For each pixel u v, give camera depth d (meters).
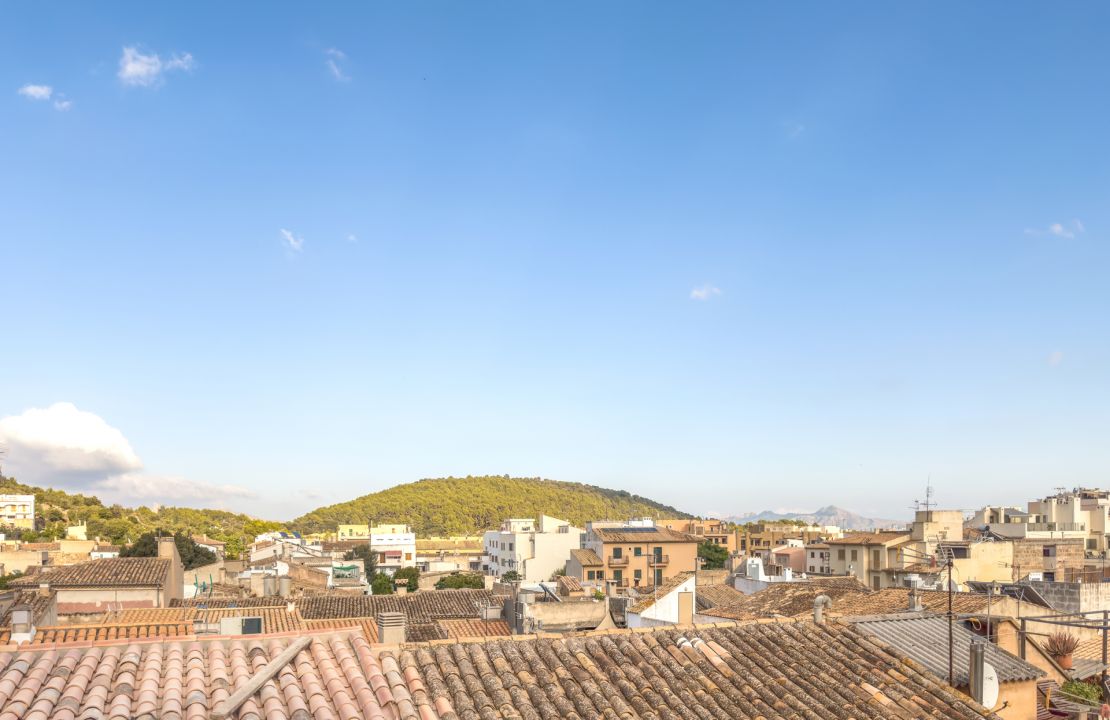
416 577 114.06
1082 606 39.72
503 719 15.27
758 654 19.48
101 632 30.12
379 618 18.67
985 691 19.41
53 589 47.97
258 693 14.12
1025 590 42.03
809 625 21.52
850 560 103.19
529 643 18.44
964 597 31.72
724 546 161.12
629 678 17.55
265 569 81.50
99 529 165.50
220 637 15.88
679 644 19.45
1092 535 111.06
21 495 167.38
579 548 133.88
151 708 13.17
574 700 16.33
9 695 12.94
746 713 16.83
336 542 146.62
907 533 101.25
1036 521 115.94
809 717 16.88
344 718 13.55
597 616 39.94
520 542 135.88
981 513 122.00
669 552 125.12
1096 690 25.91
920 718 17.39
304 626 36.25
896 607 32.22
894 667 19.62
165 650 15.32
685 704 16.77
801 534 161.00
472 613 50.81
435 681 16.17
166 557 55.00
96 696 13.28
